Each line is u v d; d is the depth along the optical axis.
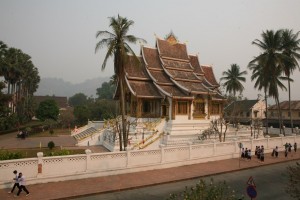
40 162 17.05
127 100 41.00
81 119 64.94
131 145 29.64
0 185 15.72
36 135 47.31
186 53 44.59
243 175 21.64
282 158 28.53
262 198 16.16
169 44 43.28
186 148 23.94
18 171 16.34
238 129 41.19
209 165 23.98
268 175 21.84
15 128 53.09
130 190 16.91
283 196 16.56
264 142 31.59
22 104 64.44
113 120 36.38
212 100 42.00
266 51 43.81
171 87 39.00
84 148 32.69
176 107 36.94
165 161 22.45
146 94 36.53
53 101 64.81
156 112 38.53
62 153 19.97
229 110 61.44
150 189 17.20
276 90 45.56
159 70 40.56
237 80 60.50
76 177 18.19
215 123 35.50
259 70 47.62
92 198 15.27
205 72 49.34
